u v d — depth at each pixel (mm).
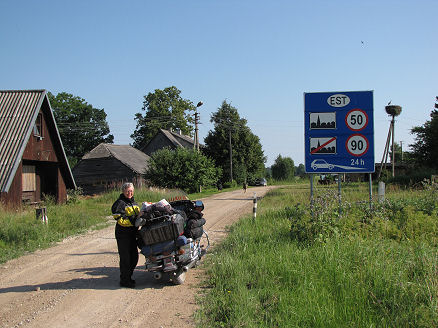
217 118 68438
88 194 45000
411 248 7336
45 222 12836
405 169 44438
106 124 69312
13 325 5098
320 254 6910
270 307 5105
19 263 8812
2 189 16594
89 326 5020
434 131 36188
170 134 63406
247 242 9062
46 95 20828
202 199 31016
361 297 5141
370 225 9227
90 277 7461
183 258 6691
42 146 20953
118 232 6754
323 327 4438
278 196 24703
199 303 5676
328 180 33469
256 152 69625
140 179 39156
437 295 5004
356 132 11625
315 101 11812
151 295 6266
